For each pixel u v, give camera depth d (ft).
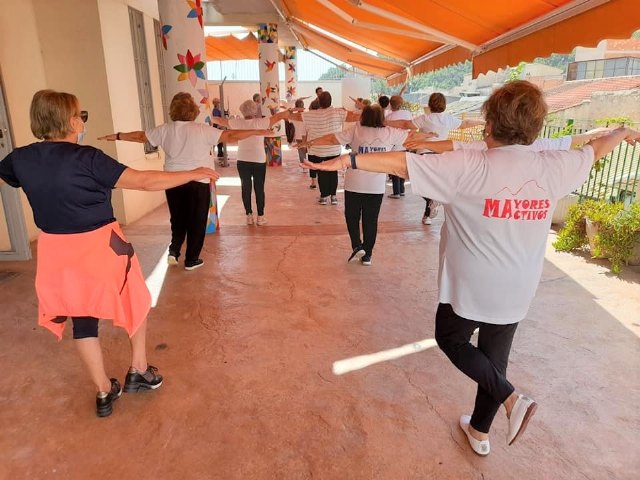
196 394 9.59
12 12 18.56
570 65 69.51
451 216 6.65
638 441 8.38
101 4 20.39
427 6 17.03
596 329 12.32
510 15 14.92
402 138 15.37
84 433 8.45
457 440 8.38
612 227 16.35
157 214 25.20
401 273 16.48
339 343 11.66
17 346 11.40
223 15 41.11
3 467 7.64
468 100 85.46
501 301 6.57
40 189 7.35
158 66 27.63
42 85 20.54
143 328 9.30
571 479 7.55
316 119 21.52
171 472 7.59
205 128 15.44
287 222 23.44
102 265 7.78
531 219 6.33
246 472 7.61
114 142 21.59
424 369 10.55
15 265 16.96
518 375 10.25
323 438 8.39
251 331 12.23
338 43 40.24
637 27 9.91
